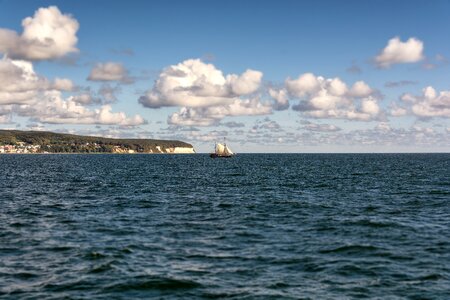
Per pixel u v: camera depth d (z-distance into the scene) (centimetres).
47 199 5422
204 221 3759
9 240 2973
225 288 2020
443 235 3141
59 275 2198
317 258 2522
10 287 2025
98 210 4444
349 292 1967
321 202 5088
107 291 1980
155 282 2092
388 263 2411
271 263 2422
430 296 1916
